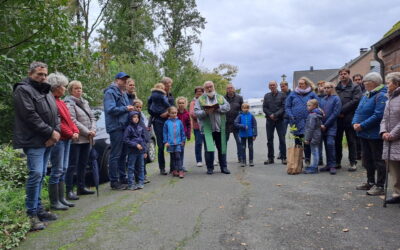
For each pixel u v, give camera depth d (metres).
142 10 25.81
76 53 8.11
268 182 6.33
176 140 6.96
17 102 3.97
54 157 4.75
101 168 6.63
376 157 5.30
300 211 4.57
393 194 4.91
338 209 4.63
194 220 4.29
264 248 3.45
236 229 3.97
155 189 5.95
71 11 11.97
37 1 6.88
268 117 8.45
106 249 3.49
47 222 4.30
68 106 5.41
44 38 7.00
